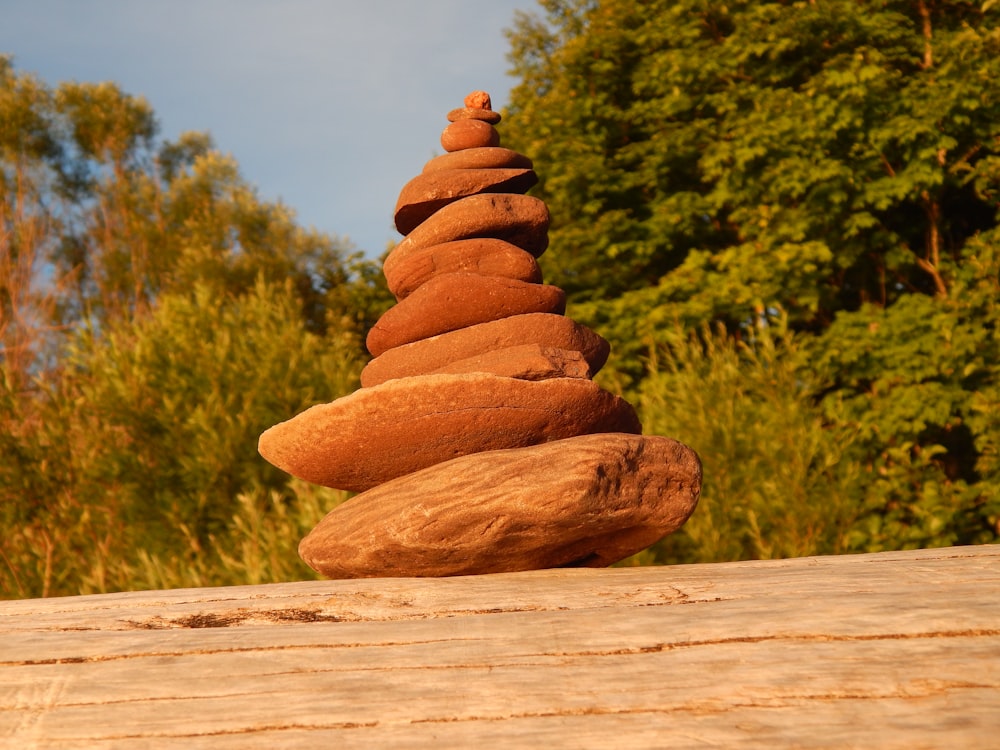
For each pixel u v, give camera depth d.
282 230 15.88
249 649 2.29
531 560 3.20
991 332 8.83
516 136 11.51
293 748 1.94
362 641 2.31
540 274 3.82
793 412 6.91
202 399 7.88
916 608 2.28
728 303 9.32
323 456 3.42
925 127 8.63
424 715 2.00
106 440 7.63
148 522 7.45
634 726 1.93
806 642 2.16
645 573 2.95
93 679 2.20
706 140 10.14
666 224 10.09
